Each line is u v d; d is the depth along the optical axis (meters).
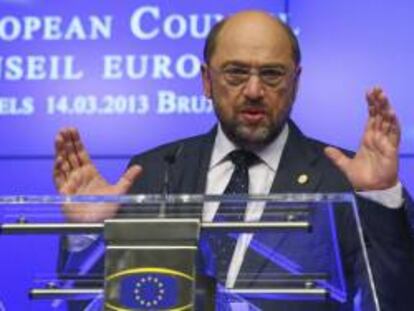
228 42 3.08
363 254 1.99
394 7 4.32
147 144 4.32
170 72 4.34
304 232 1.93
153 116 4.33
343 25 4.34
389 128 2.71
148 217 1.91
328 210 1.96
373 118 2.73
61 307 1.96
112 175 4.31
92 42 4.38
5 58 4.36
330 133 4.29
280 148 3.09
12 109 4.36
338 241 1.98
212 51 3.15
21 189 4.32
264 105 3.03
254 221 1.92
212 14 4.34
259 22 3.10
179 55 4.34
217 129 3.17
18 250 1.97
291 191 2.91
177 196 1.96
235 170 3.05
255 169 3.07
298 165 2.99
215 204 1.97
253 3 4.38
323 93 4.31
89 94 4.34
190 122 4.32
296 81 3.15
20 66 4.37
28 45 4.37
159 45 4.35
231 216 1.96
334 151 2.75
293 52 3.11
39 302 1.96
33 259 1.97
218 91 3.09
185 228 1.85
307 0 4.37
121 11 4.38
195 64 4.33
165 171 3.07
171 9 4.36
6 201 1.96
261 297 1.95
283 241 1.97
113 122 4.34
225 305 1.95
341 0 4.35
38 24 4.39
